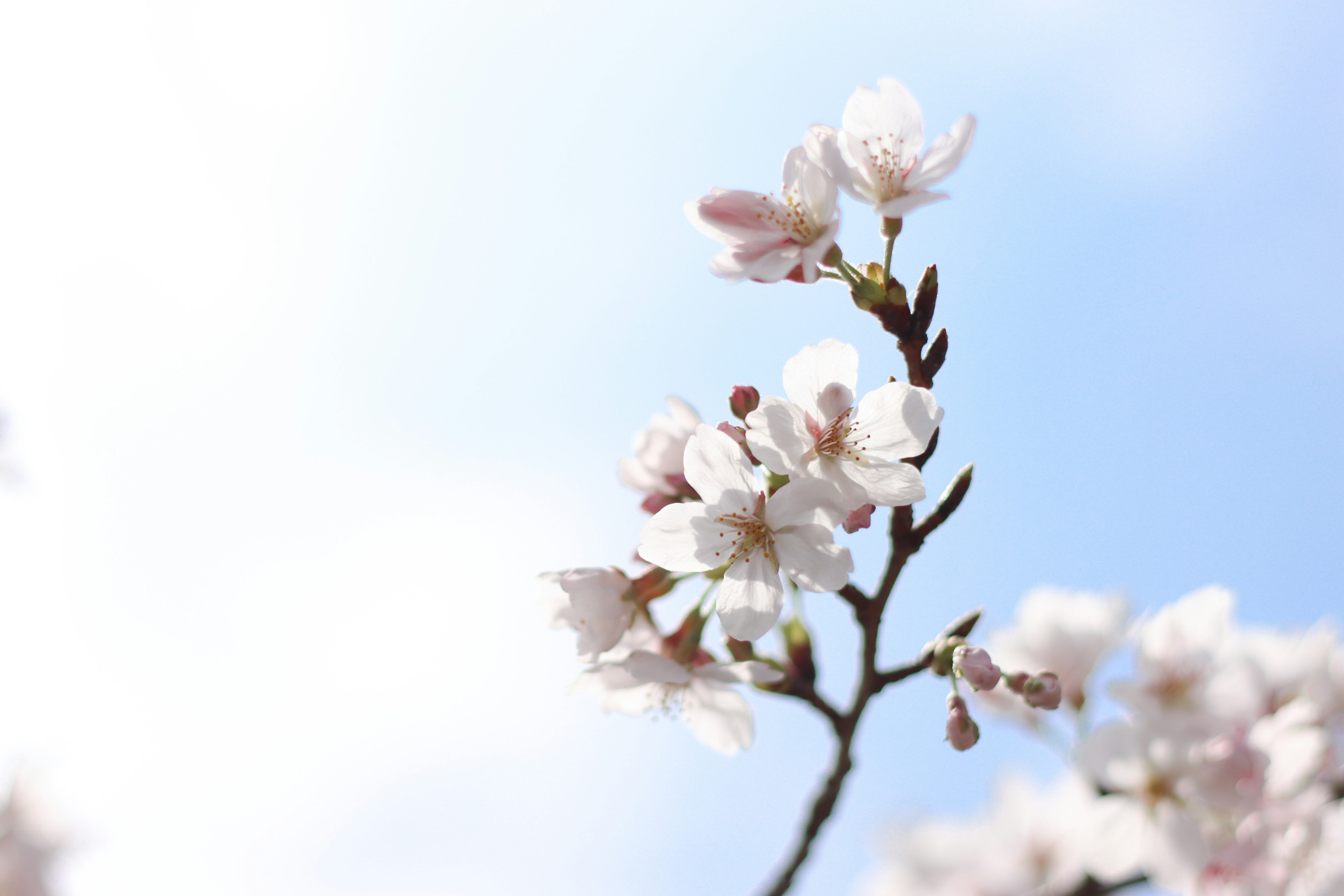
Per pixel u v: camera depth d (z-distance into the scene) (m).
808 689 0.47
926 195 0.46
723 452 0.46
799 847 0.46
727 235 0.47
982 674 0.45
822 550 0.46
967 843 0.45
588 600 0.48
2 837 0.51
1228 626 0.46
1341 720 0.46
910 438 0.46
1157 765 0.44
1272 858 0.44
